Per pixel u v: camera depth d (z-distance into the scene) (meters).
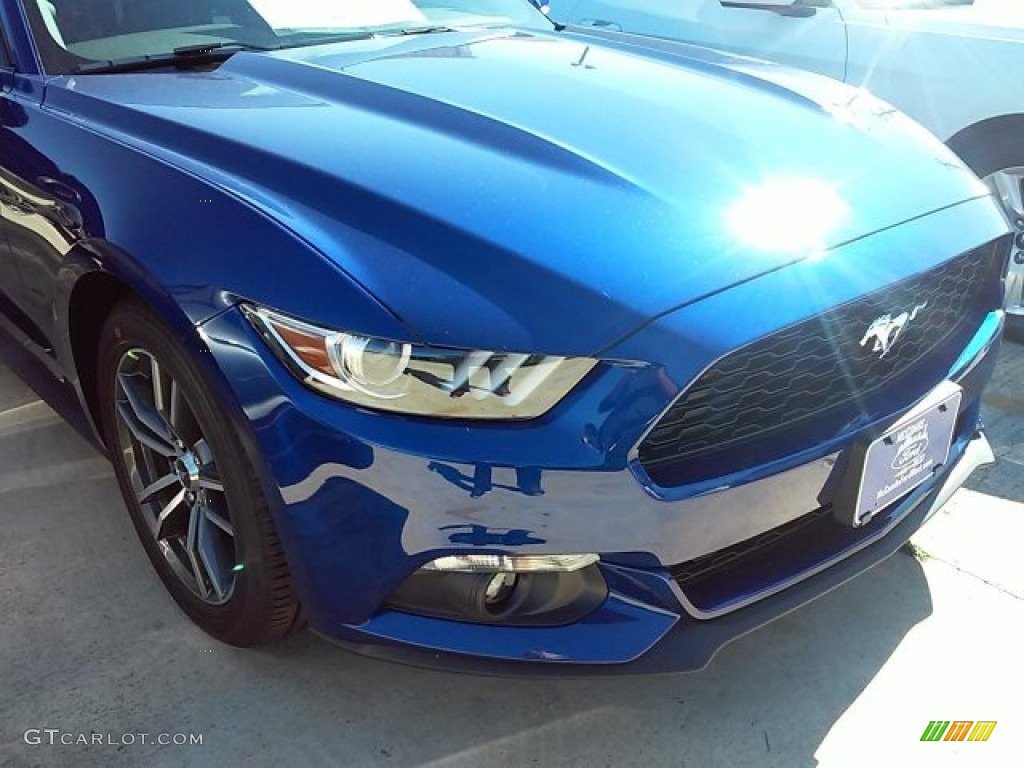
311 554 1.75
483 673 1.77
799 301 1.72
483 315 1.61
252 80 2.45
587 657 1.75
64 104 2.37
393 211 1.76
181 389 1.92
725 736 2.03
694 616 1.80
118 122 2.21
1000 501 2.79
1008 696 2.12
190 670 2.16
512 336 1.59
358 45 2.72
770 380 1.77
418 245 1.70
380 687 2.13
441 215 1.74
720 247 1.75
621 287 1.64
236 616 2.04
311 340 1.65
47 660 2.19
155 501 2.29
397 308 1.62
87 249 2.05
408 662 1.79
